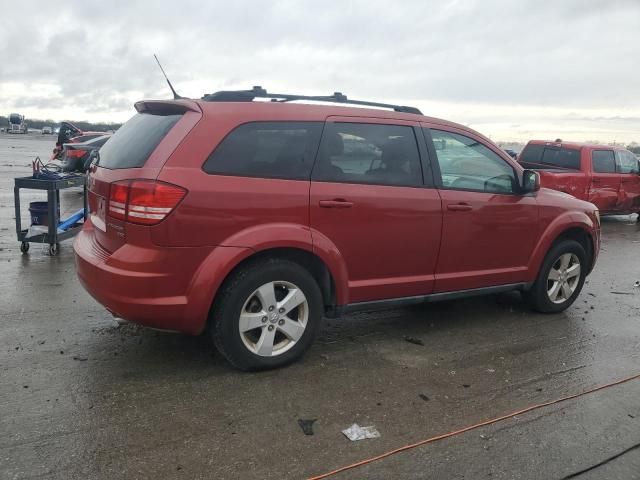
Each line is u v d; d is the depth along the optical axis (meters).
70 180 7.00
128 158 3.64
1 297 5.14
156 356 4.01
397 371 3.98
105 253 3.65
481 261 4.78
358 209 3.98
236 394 3.51
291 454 2.91
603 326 5.20
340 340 4.54
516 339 4.75
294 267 3.79
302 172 3.81
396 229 4.18
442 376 3.93
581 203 5.60
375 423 3.25
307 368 3.95
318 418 3.28
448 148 4.58
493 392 3.72
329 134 3.95
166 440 2.97
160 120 3.75
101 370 3.75
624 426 3.34
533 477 2.81
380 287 4.21
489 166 4.84
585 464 2.94
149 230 3.34
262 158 3.68
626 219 13.69
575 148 11.91
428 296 4.53
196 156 3.47
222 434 3.06
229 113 3.62
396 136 4.29
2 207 10.39
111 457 2.80
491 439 3.13
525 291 5.39
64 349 4.05
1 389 3.42
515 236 4.95
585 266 5.62
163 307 3.41
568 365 4.23
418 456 2.94
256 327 3.73
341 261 3.97
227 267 3.51
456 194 4.52
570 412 3.48
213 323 3.66
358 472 2.79
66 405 3.27
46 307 4.91
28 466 2.69
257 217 3.60
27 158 23.94
